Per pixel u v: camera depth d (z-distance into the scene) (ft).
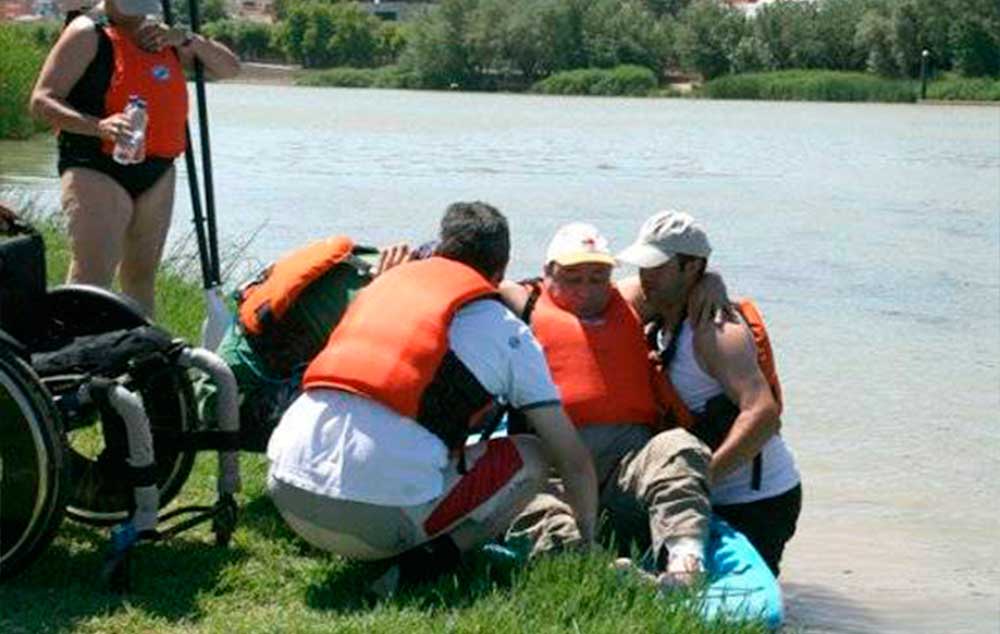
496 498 22.94
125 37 29.27
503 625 21.36
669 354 26.37
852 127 207.10
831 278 68.69
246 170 114.52
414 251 26.21
